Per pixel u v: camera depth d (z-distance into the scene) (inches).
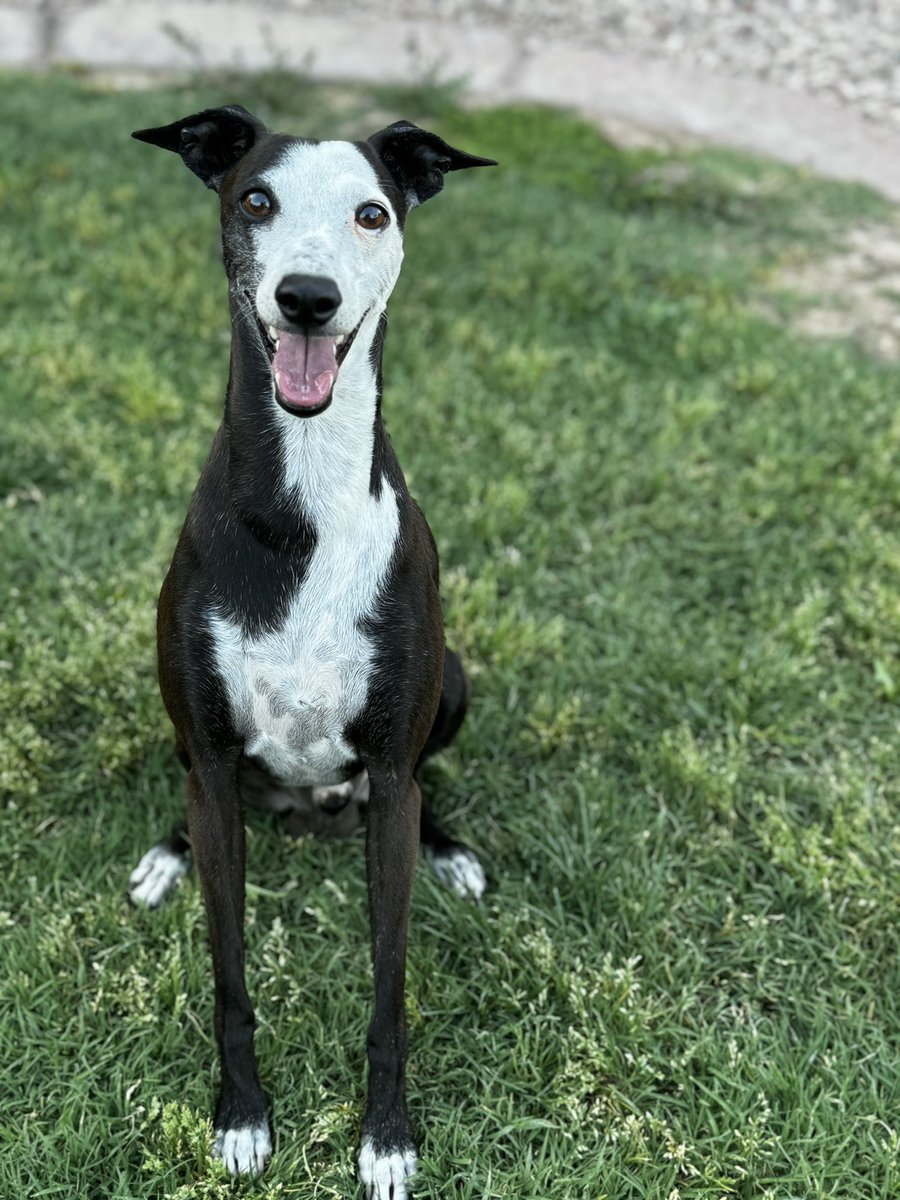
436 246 83.4
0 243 79.2
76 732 48.1
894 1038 39.4
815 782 47.3
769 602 55.9
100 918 41.1
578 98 119.3
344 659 36.1
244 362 35.2
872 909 42.8
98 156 93.4
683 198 99.0
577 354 73.7
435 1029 39.4
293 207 34.3
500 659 51.7
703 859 44.6
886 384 72.7
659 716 50.3
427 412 65.2
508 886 43.5
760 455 64.5
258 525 35.4
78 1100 36.4
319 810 42.5
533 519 59.7
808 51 132.4
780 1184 35.8
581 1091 37.2
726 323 77.4
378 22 130.4
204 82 110.9
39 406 63.3
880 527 61.0
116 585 52.7
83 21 123.9
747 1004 40.5
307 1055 38.3
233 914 36.3
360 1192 35.6
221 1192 34.8
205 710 36.4
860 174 109.3
